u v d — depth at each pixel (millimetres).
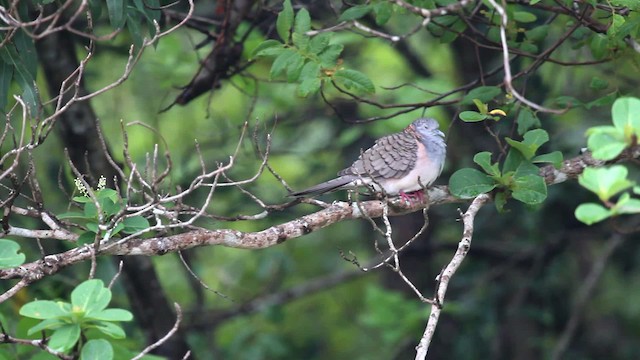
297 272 20078
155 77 15844
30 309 6676
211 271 19094
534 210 9555
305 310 20266
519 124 9930
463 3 7652
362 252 20031
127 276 13164
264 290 17031
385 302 15328
